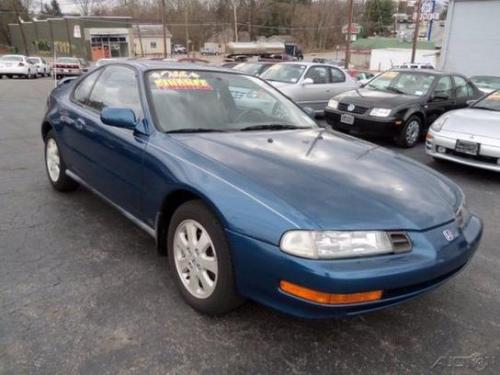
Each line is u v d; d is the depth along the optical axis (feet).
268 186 7.77
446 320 8.97
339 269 6.84
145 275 10.05
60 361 7.30
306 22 265.75
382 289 7.06
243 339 8.06
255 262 7.31
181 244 8.98
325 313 7.00
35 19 226.38
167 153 9.25
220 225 7.88
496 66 71.51
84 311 8.64
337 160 9.39
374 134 26.45
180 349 7.73
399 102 26.53
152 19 233.35
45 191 15.33
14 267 10.16
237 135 10.25
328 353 7.83
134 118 10.12
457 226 8.35
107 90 12.33
